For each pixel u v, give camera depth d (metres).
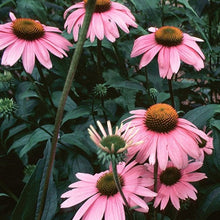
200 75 0.87
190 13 0.87
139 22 0.90
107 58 0.87
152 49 0.71
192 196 0.60
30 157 0.86
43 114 0.85
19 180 0.86
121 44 0.85
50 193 0.58
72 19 0.77
